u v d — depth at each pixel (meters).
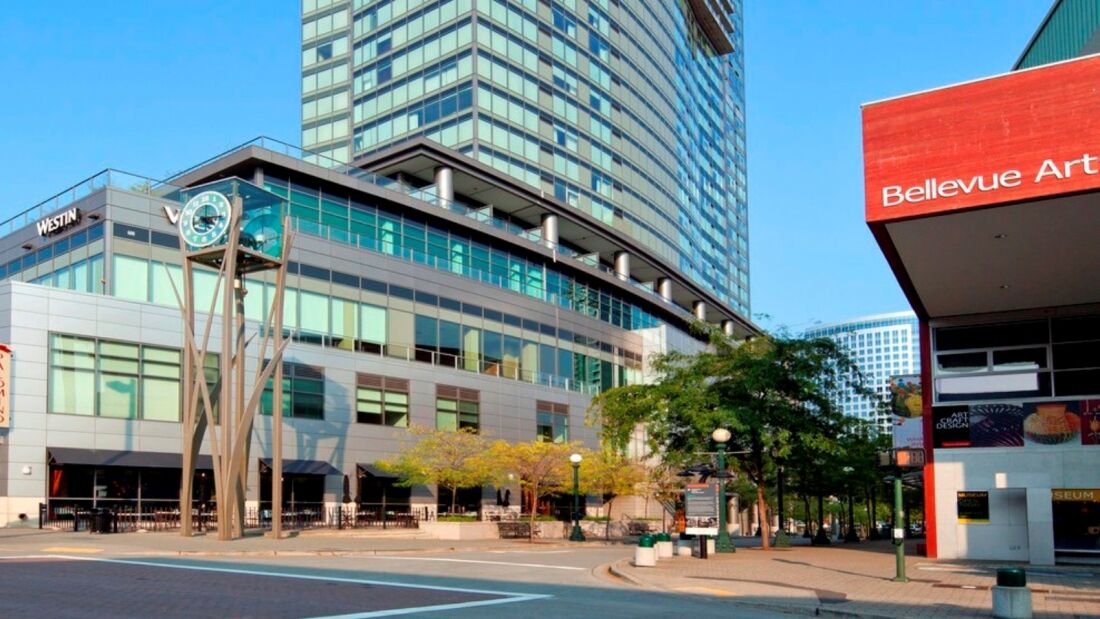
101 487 40.06
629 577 22.47
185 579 19.14
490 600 17.08
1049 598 17.97
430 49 76.25
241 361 34.62
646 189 91.31
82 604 14.69
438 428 52.44
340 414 49.81
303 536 37.34
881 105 21.05
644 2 97.38
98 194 43.22
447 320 57.62
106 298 40.84
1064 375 29.12
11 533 33.50
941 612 16.19
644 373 75.75
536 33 79.00
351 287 52.06
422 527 44.00
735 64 134.00
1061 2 35.94
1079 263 24.30
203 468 43.03
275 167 50.75
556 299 67.75
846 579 22.16
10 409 37.19
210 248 34.34
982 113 19.95
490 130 72.31
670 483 50.81
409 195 56.69
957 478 29.67
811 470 44.22
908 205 20.41
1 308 38.12
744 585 20.73
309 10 87.94
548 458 45.97
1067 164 18.94
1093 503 27.83
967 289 27.23
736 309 120.25
